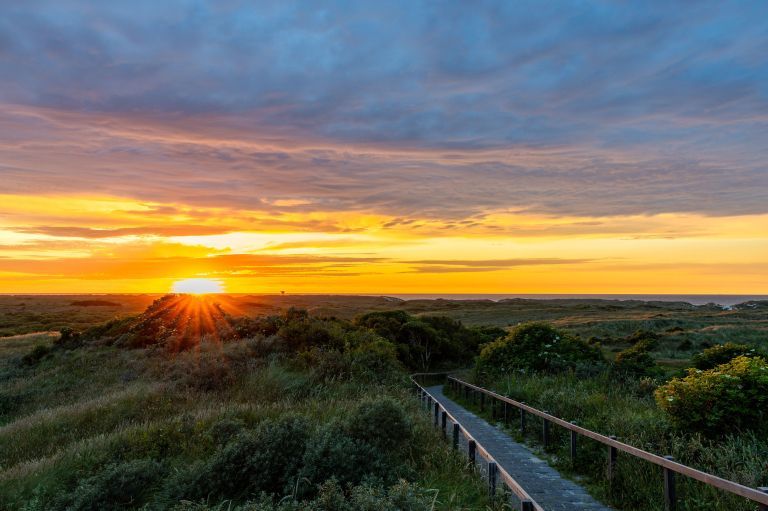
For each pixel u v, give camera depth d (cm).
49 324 6312
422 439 922
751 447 729
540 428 1111
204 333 2533
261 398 1401
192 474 760
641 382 1423
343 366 1689
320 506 570
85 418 1326
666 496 624
